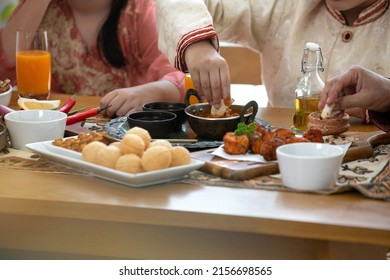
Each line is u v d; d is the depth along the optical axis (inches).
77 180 49.4
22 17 91.7
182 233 47.3
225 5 82.9
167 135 58.9
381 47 75.6
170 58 68.9
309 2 77.0
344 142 55.6
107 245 48.5
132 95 70.8
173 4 69.5
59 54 93.7
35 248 49.7
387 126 59.5
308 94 61.8
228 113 61.2
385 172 49.9
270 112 71.5
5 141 56.1
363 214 42.6
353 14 76.9
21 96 79.9
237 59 91.2
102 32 91.0
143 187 47.8
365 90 57.2
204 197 45.7
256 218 42.2
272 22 83.2
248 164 50.1
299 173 46.3
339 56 77.5
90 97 81.4
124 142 48.6
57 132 57.1
